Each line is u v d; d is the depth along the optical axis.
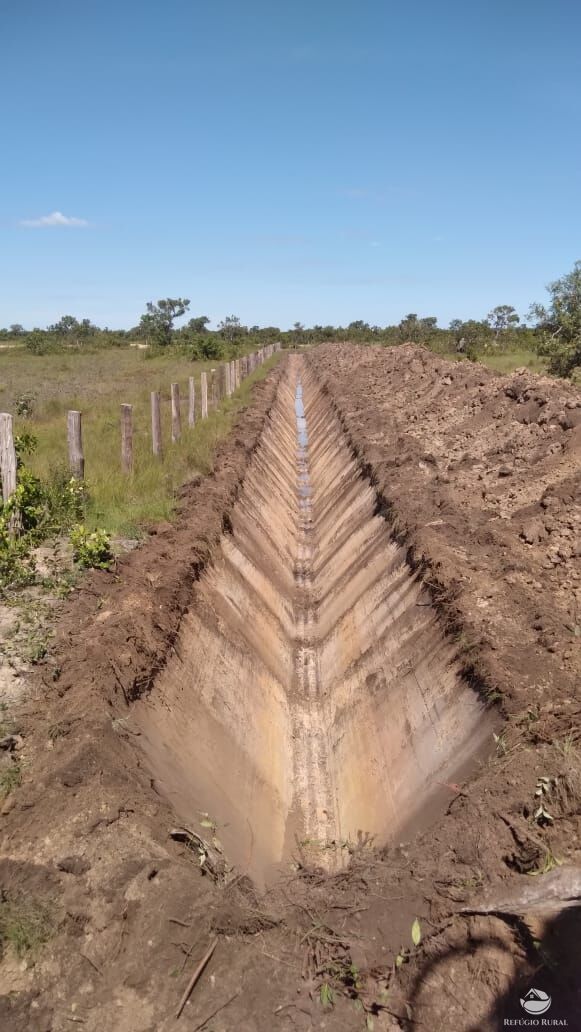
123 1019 3.77
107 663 6.43
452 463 13.55
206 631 8.76
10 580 8.23
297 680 10.62
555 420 13.28
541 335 24.56
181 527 10.70
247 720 8.37
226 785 6.93
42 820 4.75
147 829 4.79
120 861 4.48
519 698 6.04
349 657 9.98
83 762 5.13
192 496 12.24
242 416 22.09
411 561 9.68
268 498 16.22
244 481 14.84
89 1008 3.80
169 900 4.29
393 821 6.63
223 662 8.70
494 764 5.44
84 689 6.01
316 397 32.22
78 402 23.58
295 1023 3.81
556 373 23.75
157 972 3.98
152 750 6.05
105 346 71.12
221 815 6.31
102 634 6.90
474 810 4.96
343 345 56.31
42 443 15.21
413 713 7.53
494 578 8.25
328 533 15.41
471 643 7.09
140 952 4.05
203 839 5.30
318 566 14.41
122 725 5.80
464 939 4.12
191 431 18.23
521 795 4.90
